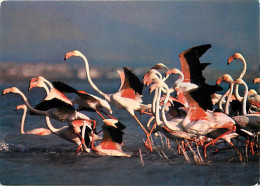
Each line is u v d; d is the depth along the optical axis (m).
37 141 16.41
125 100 15.12
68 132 13.91
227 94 15.03
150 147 14.19
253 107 14.56
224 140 13.77
